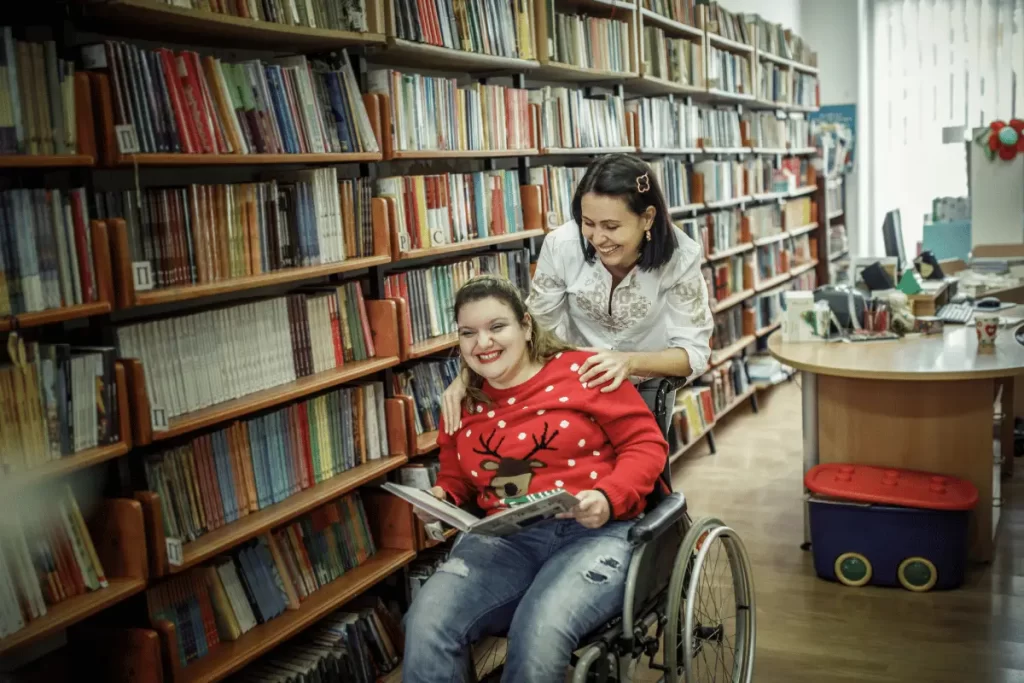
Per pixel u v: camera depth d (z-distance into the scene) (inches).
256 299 96.6
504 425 78.7
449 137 122.4
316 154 98.5
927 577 126.8
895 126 343.3
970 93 327.9
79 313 73.0
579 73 159.3
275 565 97.5
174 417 84.3
